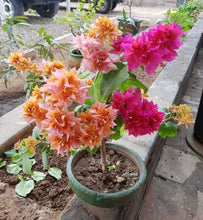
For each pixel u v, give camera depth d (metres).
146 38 0.60
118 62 0.75
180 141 1.94
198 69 3.48
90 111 0.64
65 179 1.26
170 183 1.56
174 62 2.59
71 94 0.58
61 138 0.63
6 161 1.35
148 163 1.31
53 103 0.63
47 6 5.66
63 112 0.60
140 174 0.91
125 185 0.90
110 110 0.65
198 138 1.83
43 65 0.90
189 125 2.11
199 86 2.94
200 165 1.71
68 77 0.58
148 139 1.39
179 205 1.42
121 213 0.90
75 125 0.63
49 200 1.14
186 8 5.07
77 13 2.77
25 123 1.48
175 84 2.06
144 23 6.03
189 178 1.60
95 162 1.01
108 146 1.06
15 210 1.07
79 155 1.00
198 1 5.89
